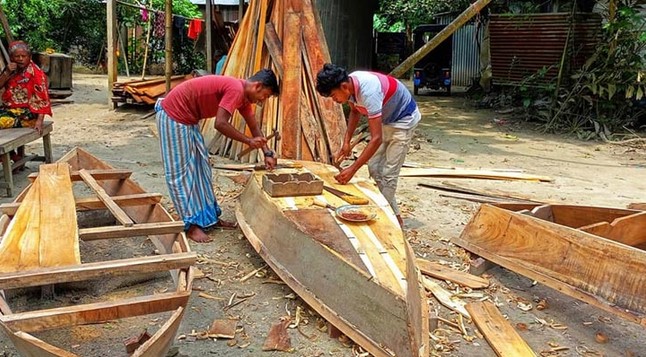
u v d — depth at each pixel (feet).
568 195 22.07
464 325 12.15
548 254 13.38
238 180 21.98
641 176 25.71
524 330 12.07
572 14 38.78
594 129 36.32
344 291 10.75
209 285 13.50
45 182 14.61
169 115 15.53
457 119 41.19
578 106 37.73
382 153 16.38
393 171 16.19
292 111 23.18
